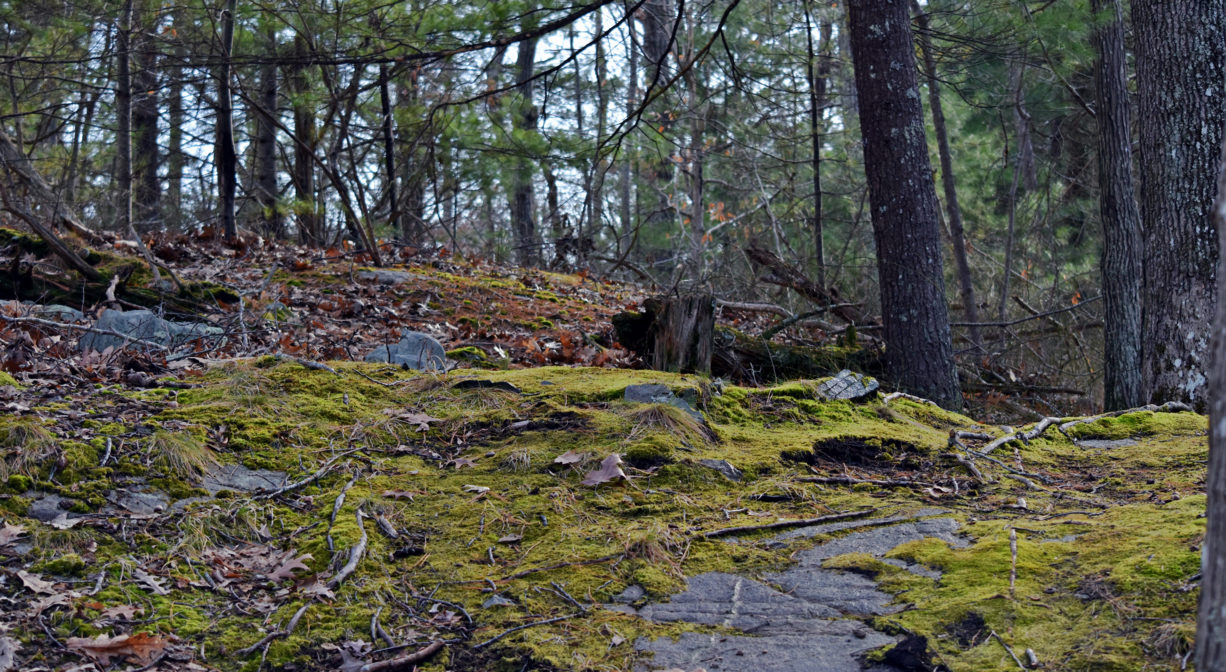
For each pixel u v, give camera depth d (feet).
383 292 31.78
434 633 10.39
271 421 15.43
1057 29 33.06
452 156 43.47
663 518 13.20
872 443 16.60
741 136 54.34
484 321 30.14
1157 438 18.56
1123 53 33.30
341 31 30.55
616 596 11.05
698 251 51.08
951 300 56.24
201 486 13.00
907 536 12.38
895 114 25.61
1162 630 8.85
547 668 9.53
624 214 73.82
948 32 36.55
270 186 52.70
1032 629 9.39
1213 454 5.84
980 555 11.23
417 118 41.34
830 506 13.83
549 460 14.83
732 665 9.37
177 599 10.56
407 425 16.20
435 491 13.85
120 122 44.80
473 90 49.08
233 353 22.50
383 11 30.68
